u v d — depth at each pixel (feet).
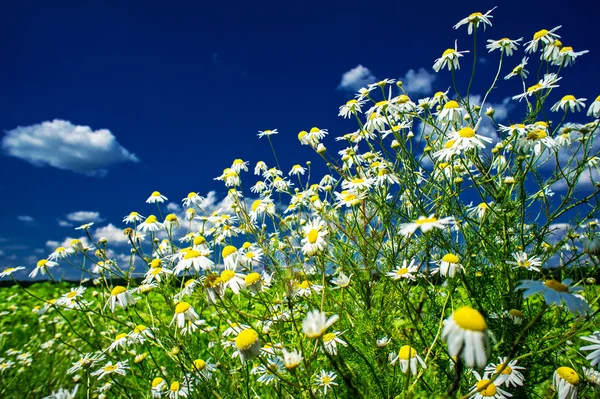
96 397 1.01
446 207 0.92
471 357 0.38
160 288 0.93
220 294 0.69
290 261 0.95
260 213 1.20
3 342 1.35
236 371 0.84
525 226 0.98
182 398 0.78
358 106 1.12
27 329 1.53
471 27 0.94
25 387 1.05
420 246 0.91
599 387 0.62
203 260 0.78
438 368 0.72
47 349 1.24
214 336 0.90
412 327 0.75
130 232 1.12
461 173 0.99
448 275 0.75
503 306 0.84
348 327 0.83
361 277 0.95
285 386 0.69
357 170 1.07
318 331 0.46
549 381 0.70
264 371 0.80
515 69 1.01
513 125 0.93
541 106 0.90
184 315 0.74
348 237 0.96
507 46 0.99
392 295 0.83
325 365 0.77
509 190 0.89
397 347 0.77
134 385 0.93
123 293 0.85
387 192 0.95
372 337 0.77
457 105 0.92
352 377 0.71
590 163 0.93
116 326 1.28
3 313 1.66
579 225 0.89
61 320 1.51
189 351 0.82
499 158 1.02
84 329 1.33
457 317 0.40
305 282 0.83
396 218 0.95
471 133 0.82
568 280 0.45
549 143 0.84
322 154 1.06
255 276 0.71
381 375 0.73
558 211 0.85
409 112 1.03
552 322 0.79
